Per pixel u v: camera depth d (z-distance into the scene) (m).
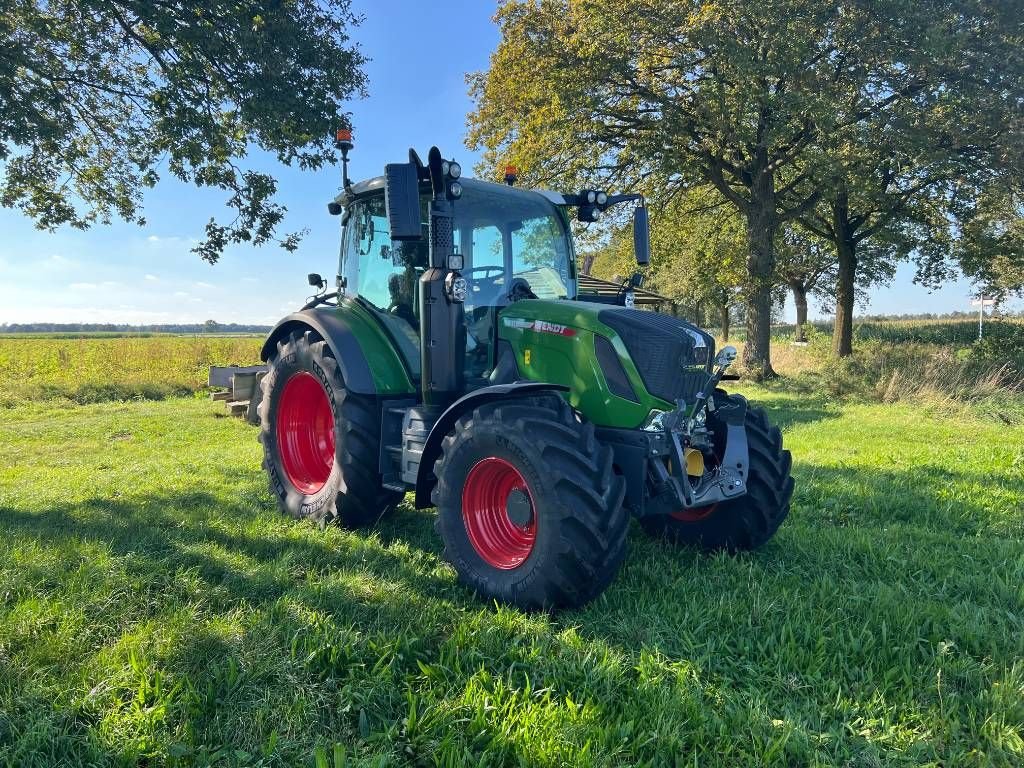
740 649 3.01
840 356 18.61
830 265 27.66
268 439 5.48
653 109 16.41
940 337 24.70
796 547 4.39
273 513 5.25
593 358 3.82
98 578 3.53
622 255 20.47
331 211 5.65
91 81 7.91
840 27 13.34
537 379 4.07
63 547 4.06
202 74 7.61
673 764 2.28
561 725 2.37
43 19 7.04
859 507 5.48
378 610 3.29
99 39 7.64
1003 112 13.63
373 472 4.64
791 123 13.61
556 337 4.00
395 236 3.59
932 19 13.08
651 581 3.79
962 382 13.15
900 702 2.60
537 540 3.27
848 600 3.49
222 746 2.29
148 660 2.75
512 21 15.58
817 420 10.96
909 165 15.67
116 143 8.80
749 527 4.19
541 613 3.30
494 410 3.54
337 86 8.31
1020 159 14.17
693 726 2.42
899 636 3.10
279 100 7.75
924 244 20.05
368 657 2.84
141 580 3.54
